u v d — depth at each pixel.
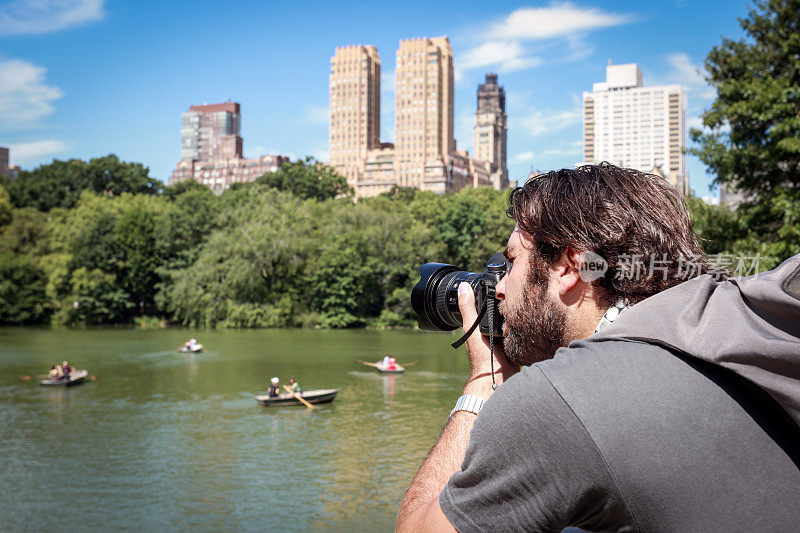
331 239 71.00
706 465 0.96
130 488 15.34
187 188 113.44
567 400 1.02
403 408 25.48
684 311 1.07
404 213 81.12
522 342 1.31
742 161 17.23
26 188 104.56
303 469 16.97
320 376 33.97
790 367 0.91
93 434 21.11
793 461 0.96
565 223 1.20
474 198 81.38
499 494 1.04
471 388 1.40
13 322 74.88
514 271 1.33
